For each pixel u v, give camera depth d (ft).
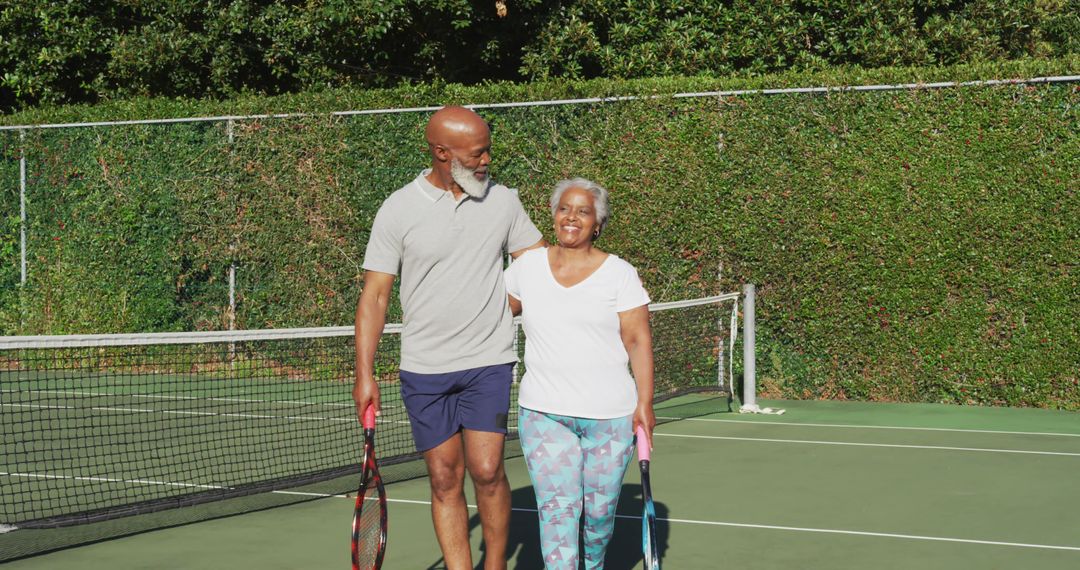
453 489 15.35
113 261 48.08
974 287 35.88
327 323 44.37
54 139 49.01
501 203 15.21
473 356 15.01
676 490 24.08
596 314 14.39
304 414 35.91
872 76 36.52
